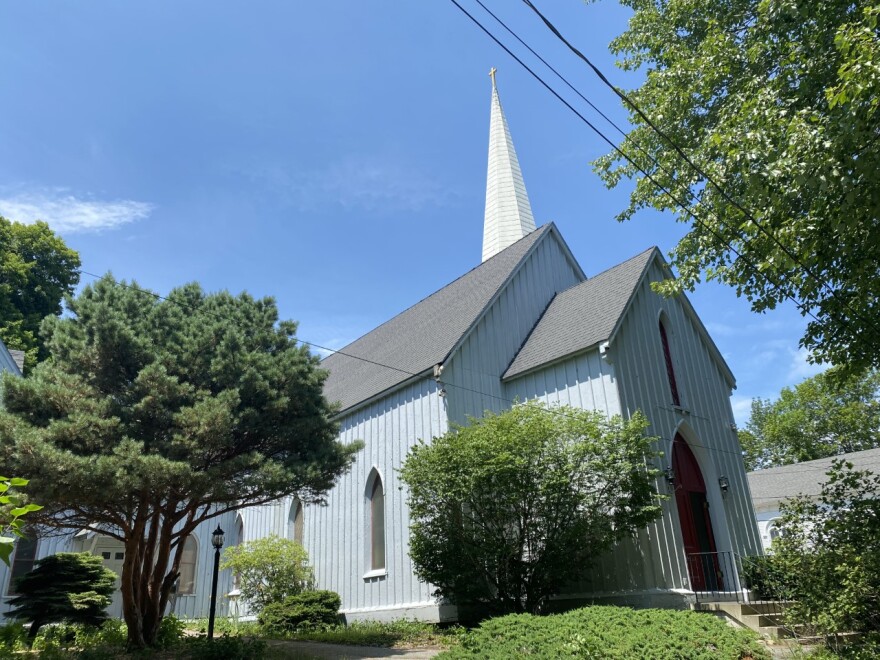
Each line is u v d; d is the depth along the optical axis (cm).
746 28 1410
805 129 960
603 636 991
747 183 1152
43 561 1617
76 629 1551
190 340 1313
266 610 1900
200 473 1158
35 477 1045
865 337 1260
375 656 1221
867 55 847
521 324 2116
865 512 1180
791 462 4675
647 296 1936
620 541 1456
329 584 2139
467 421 1809
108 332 1240
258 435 1352
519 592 1410
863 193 938
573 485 1420
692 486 1822
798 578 1180
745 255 1245
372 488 2066
